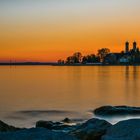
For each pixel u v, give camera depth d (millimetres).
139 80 135875
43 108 48531
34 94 74500
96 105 54281
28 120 37062
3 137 9359
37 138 9227
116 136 10406
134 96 71438
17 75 193000
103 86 103125
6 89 89250
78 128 14812
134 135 10242
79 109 47312
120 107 35375
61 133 9586
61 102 58188
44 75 193375
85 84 112688
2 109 47250
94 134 13836
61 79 145000
